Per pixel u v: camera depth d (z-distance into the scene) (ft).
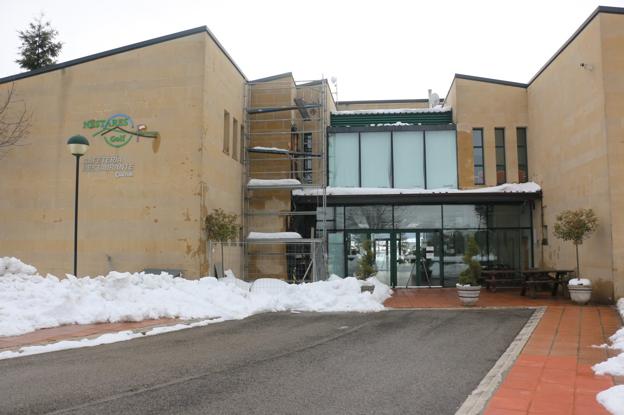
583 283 48.70
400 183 70.69
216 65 56.90
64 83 56.24
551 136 61.36
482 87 70.74
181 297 41.42
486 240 68.90
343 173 71.72
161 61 54.08
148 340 30.07
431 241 69.56
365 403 18.11
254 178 68.23
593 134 50.49
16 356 25.13
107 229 53.42
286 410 17.17
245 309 42.88
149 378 21.09
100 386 19.75
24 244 55.52
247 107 68.33
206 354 26.17
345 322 38.52
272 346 28.63
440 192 66.54
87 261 53.47
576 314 42.42
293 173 69.67
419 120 77.71
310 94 74.23
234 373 22.21
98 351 26.63
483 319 40.47
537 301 52.65
